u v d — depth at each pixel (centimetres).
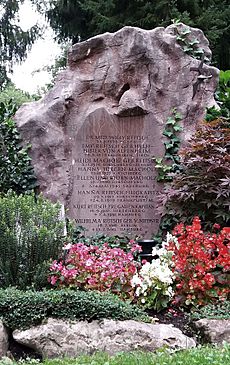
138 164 902
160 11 1802
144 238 885
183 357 477
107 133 906
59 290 626
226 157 769
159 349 544
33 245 672
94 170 900
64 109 914
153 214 893
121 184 898
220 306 646
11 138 903
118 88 918
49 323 573
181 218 813
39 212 701
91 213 891
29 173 894
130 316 593
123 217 891
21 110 939
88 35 2055
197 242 667
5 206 685
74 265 671
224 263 664
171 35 948
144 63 919
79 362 488
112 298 608
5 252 669
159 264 672
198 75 936
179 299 660
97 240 869
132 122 909
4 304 583
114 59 926
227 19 1877
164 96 922
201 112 929
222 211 780
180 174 820
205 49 975
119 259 676
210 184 777
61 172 895
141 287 649
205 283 657
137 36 920
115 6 1894
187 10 1855
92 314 579
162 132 910
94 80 926
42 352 561
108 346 555
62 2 2058
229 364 445
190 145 826
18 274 669
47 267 660
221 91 1095
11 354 569
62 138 907
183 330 616
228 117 907
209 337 586
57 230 690
